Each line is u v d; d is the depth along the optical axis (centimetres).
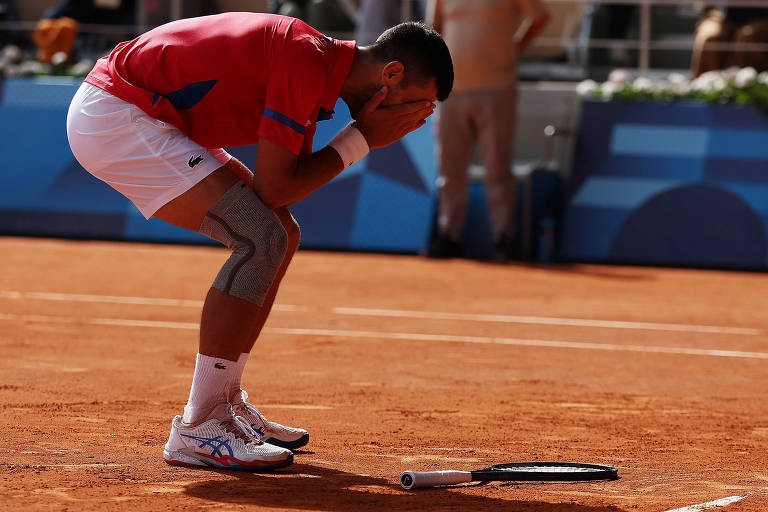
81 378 1880
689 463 1375
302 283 3491
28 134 4772
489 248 4641
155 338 2372
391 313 2898
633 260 4462
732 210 4438
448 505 1121
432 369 2105
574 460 1382
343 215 4597
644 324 2852
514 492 1191
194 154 1261
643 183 4541
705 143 4544
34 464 1254
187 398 1731
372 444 1451
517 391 1897
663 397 1883
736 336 2697
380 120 1298
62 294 3053
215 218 1255
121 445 1385
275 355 2211
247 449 1260
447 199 4391
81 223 4675
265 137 1222
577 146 4662
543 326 2753
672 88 4700
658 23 5400
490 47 4181
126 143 1265
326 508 1094
